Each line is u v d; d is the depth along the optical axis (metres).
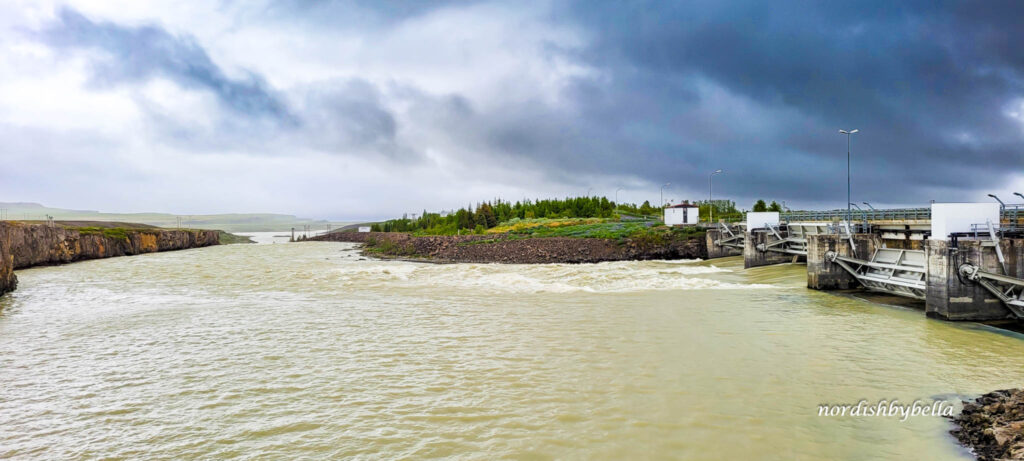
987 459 11.56
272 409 15.38
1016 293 26.67
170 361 20.72
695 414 14.48
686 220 92.81
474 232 121.19
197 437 13.55
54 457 12.57
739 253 73.25
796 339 23.17
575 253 80.25
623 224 105.50
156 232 125.75
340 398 16.19
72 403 16.16
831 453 12.11
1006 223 27.91
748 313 29.62
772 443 12.65
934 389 16.50
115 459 12.43
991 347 21.77
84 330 26.86
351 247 143.25
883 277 34.91
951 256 26.59
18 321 29.59
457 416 14.57
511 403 15.48
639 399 15.67
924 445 12.48
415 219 189.88
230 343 23.61
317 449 12.70
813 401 15.45
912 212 38.31
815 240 39.28
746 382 17.17
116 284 48.22
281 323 28.03
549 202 158.75
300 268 65.00
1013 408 13.67
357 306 33.56
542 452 12.29
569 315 29.27
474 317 29.03
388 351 21.73
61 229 80.56
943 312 27.03
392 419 14.44
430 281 47.56
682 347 21.77
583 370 18.64
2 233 43.41
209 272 59.22
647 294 37.72
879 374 18.05
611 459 11.88
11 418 14.98
